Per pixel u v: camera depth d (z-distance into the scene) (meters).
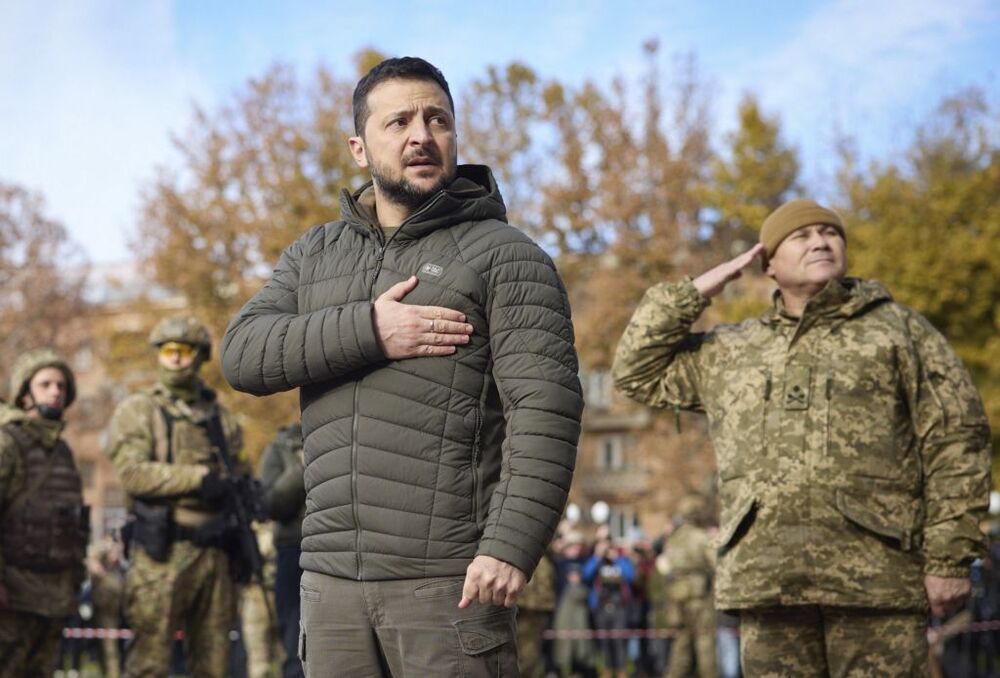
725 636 14.27
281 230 33.66
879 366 4.68
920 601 4.54
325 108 34.94
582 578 15.77
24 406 7.44
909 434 4.70
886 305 4.85
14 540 7.05
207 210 35.12
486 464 3.41
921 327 4.79
